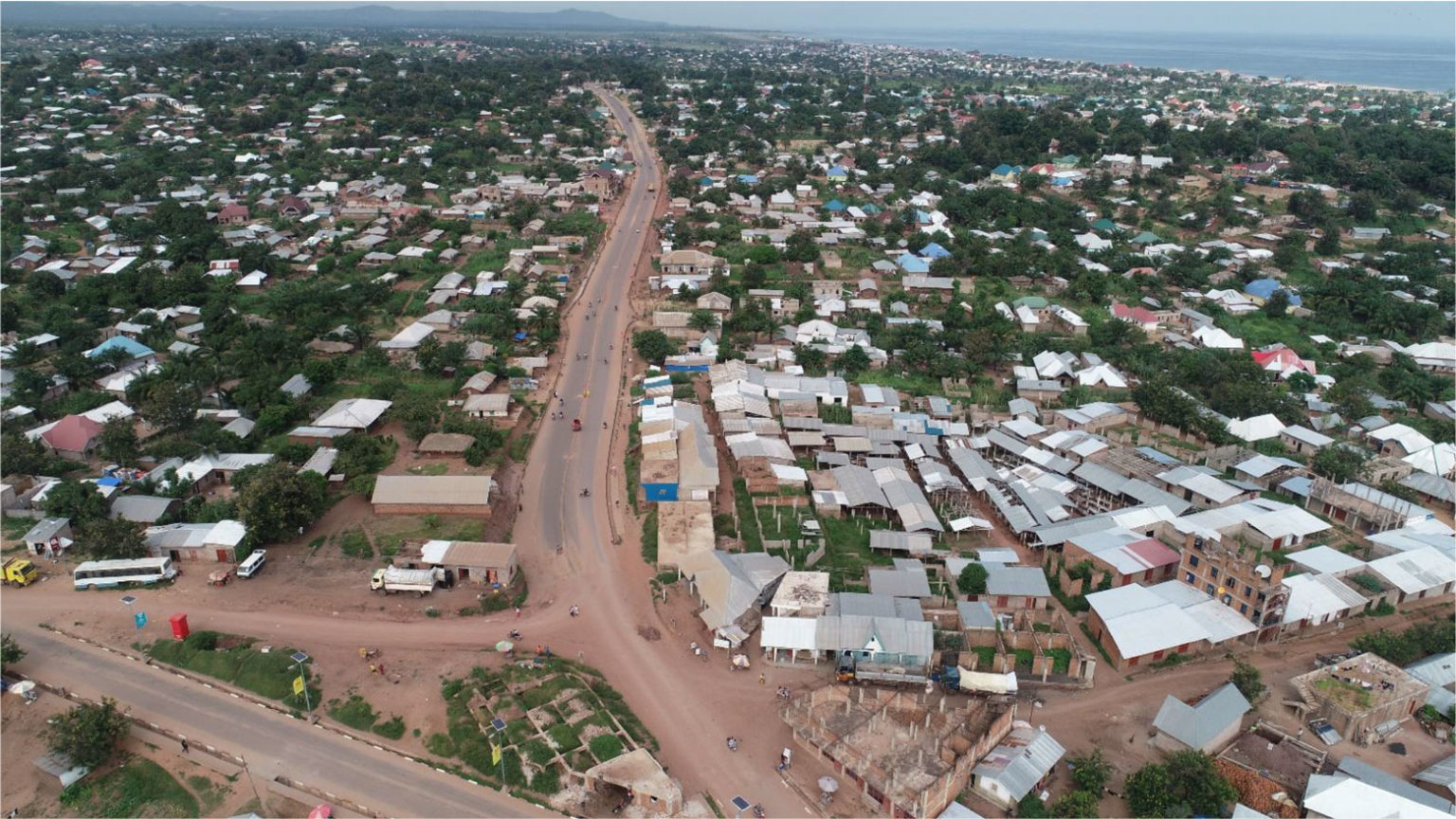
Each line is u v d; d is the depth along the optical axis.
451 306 191.00
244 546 106.81
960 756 78.12
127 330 171.00
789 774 79.00
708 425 147.75
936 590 106.38
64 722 77.69
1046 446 143.88
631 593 105.00
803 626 94.38
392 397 147.62
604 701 86.38
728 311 195.75
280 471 112.81
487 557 104.56
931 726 83.44
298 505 111.06
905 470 133.38
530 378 162.00
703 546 110.50
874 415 149.25
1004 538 122.06
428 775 76.56
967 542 119.19
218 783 76.19
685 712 86.44
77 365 150.25
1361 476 137.00
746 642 97.38
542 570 109.12
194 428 136.88
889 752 79.44
